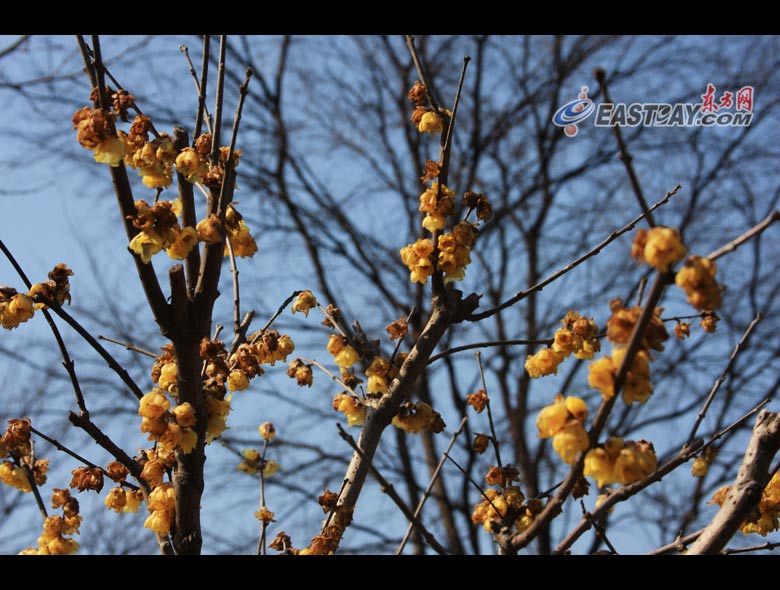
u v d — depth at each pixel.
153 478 3.23
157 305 2.96
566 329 3.61
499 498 3.53
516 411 12.78
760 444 2.95
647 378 2.37
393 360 3.87
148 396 3.01
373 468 2.78
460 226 3.64
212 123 3.57
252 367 3.68
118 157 2.83
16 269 3.28
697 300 2.13
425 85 3.79
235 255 3.93
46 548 3.28
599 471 2.36
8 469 3.58
